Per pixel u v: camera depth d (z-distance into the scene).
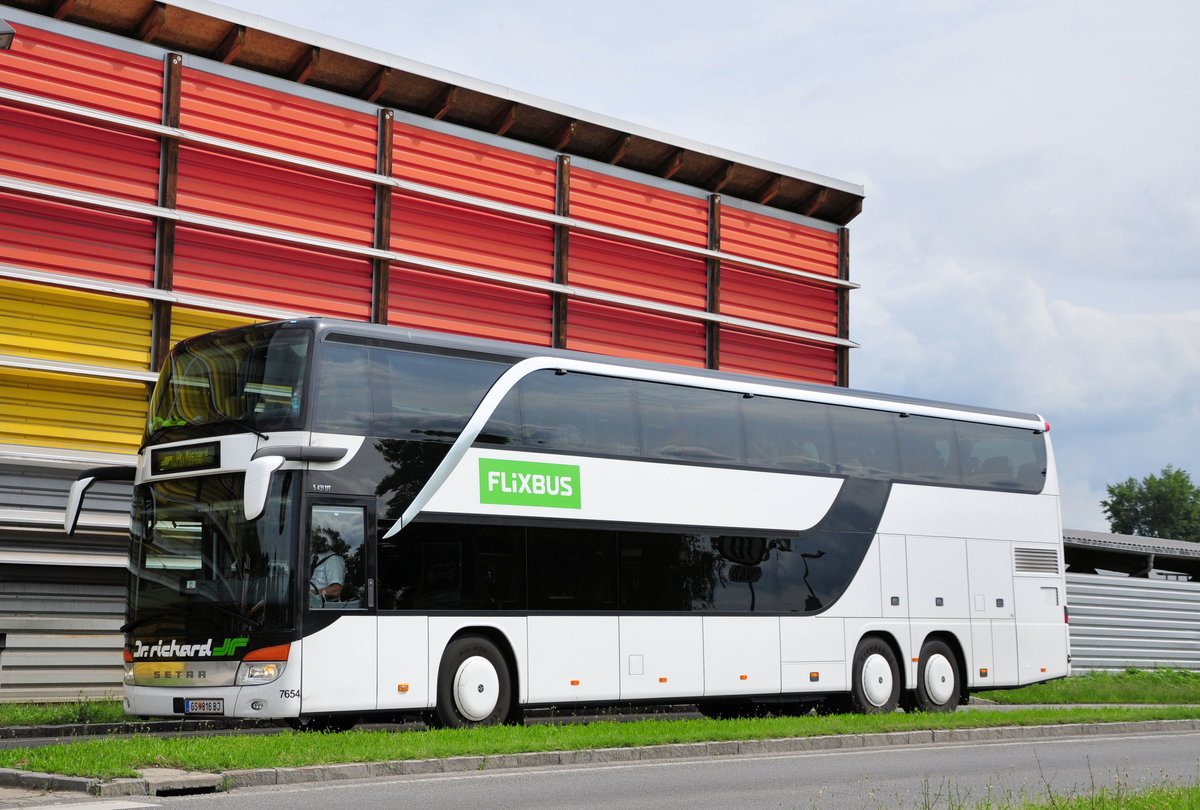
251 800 9.79
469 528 15.32
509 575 15.59
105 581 20.62
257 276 21.84
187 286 21.06
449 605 14.96
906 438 20.58
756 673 17.94
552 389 16.53
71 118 20.12
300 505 13.96
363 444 14.56
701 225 28.03
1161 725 19.03
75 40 20.34
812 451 19.31
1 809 9.20
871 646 19.45
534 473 16.06
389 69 23.22
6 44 14.88
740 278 28.52
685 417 17.91
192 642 13.95
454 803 9.73
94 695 20.30
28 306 19.66
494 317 24.62
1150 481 92.31
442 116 24.39
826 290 30.06
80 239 20.19
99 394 20.19
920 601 20.11
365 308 22.97
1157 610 31.94
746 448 18.48
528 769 12.31
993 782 11.84
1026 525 21.88
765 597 18.22
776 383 19.20
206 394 14.70
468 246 24.42
